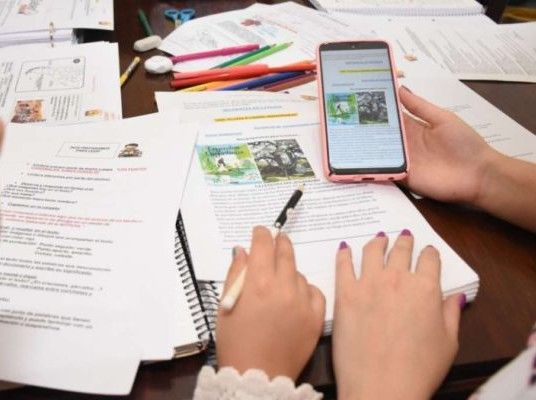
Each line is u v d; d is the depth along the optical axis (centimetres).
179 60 71
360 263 42
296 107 61
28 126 55
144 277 40
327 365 37
